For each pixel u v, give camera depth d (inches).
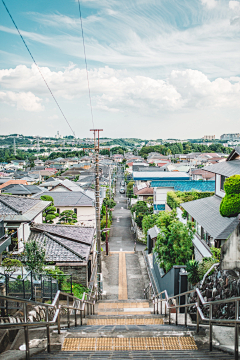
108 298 757.3
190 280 492.7
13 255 623.8
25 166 5457.7
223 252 416.5
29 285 440.5
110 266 1012.5
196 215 647.1
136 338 276.4
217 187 711.7
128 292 796.0
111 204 2005.4
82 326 365.4
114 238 1457.9
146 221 1176.8
